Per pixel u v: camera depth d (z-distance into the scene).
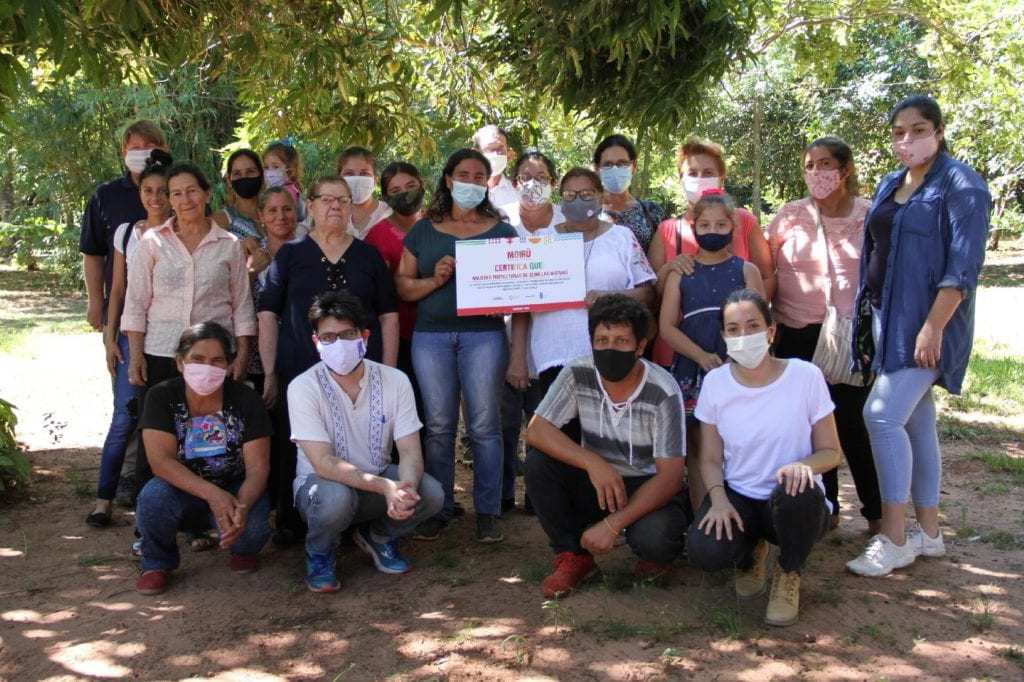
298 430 4.33
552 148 14.72
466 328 4.89
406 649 3.70
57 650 3.74
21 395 9.12
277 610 4.10
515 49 6.00
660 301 4.86
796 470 3.80
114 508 5.68
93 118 16.28
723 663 3.52
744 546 4.01
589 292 4.85
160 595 4.28
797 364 4.07
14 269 23.03
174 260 4.90
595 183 4.83
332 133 7.18
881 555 4.39
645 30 4.82
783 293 5.04
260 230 5.60
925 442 4.57
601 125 6.05
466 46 6.98
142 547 4.33
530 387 5.85
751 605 4.04
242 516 4.29
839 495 5.88
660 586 4.27
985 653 3.58
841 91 17.47
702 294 4.55
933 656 3.56
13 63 4.40
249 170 5.54
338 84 6.34
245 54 5.87
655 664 3.52
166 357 4.92
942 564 4.52
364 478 4.24
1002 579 4.32
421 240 4.97
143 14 4.94
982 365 9.65
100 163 16.95
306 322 4.75
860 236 4.87
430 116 8.73
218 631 3.89
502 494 5.58
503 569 4.57
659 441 4.15
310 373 4.44
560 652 3.64
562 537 4.27
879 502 4.92
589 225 4.96
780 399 4.02
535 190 5.02
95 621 4.01
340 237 4.86
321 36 6.07
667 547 4.14
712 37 5.25
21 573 4.56
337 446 4.41
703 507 4.09
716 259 4.62
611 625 3.84
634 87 5.49
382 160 11.66
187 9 5.43
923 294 4.32
